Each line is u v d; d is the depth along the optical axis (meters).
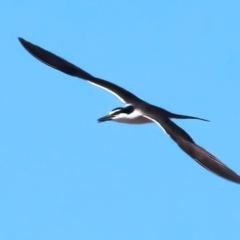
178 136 22.33
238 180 20.97
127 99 25.00
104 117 24.92
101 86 25.38
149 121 24.80
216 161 21.36
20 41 25.95
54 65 25.69
